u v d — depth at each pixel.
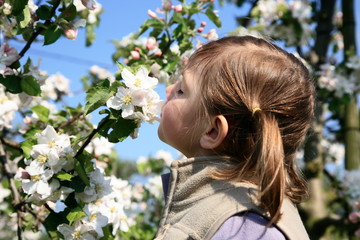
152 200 4.54
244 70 1.45
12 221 3.08
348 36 4.42
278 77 1.46
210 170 1.40
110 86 1.75
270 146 1.33
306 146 3.86
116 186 2.40
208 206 1.33
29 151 1.94
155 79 1.74
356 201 4.10
